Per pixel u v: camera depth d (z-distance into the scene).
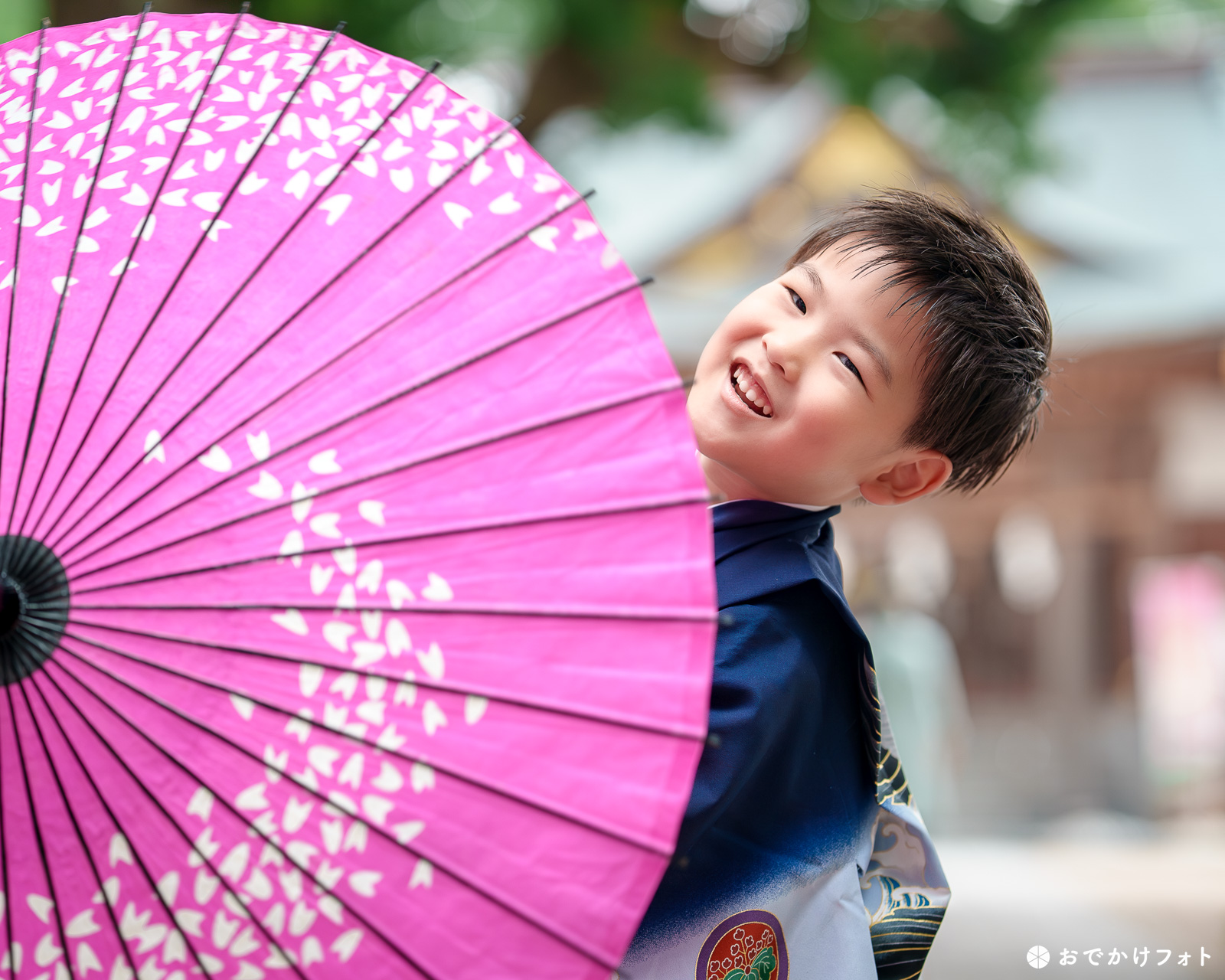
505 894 1.25
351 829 1.27
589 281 1.36
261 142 1.45
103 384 1.33
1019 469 18.38
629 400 1.32
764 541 1.79
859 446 1.76
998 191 7.70
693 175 17.81
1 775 1.30
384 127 1.45
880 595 9.66
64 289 1.38
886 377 1.72
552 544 1.30
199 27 1.57
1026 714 20.78
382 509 1.31
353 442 1.33
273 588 1.30
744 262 16.78
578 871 1.25
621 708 1.26
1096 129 19.95
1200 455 17.31
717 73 7.37
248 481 1.31
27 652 1.28
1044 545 20.28
